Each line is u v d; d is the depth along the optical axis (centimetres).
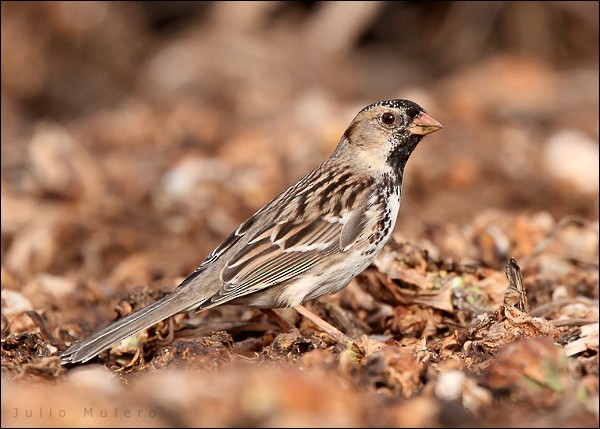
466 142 1802
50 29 2370
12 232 1481
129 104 2270
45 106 2356
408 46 2591
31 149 1656
